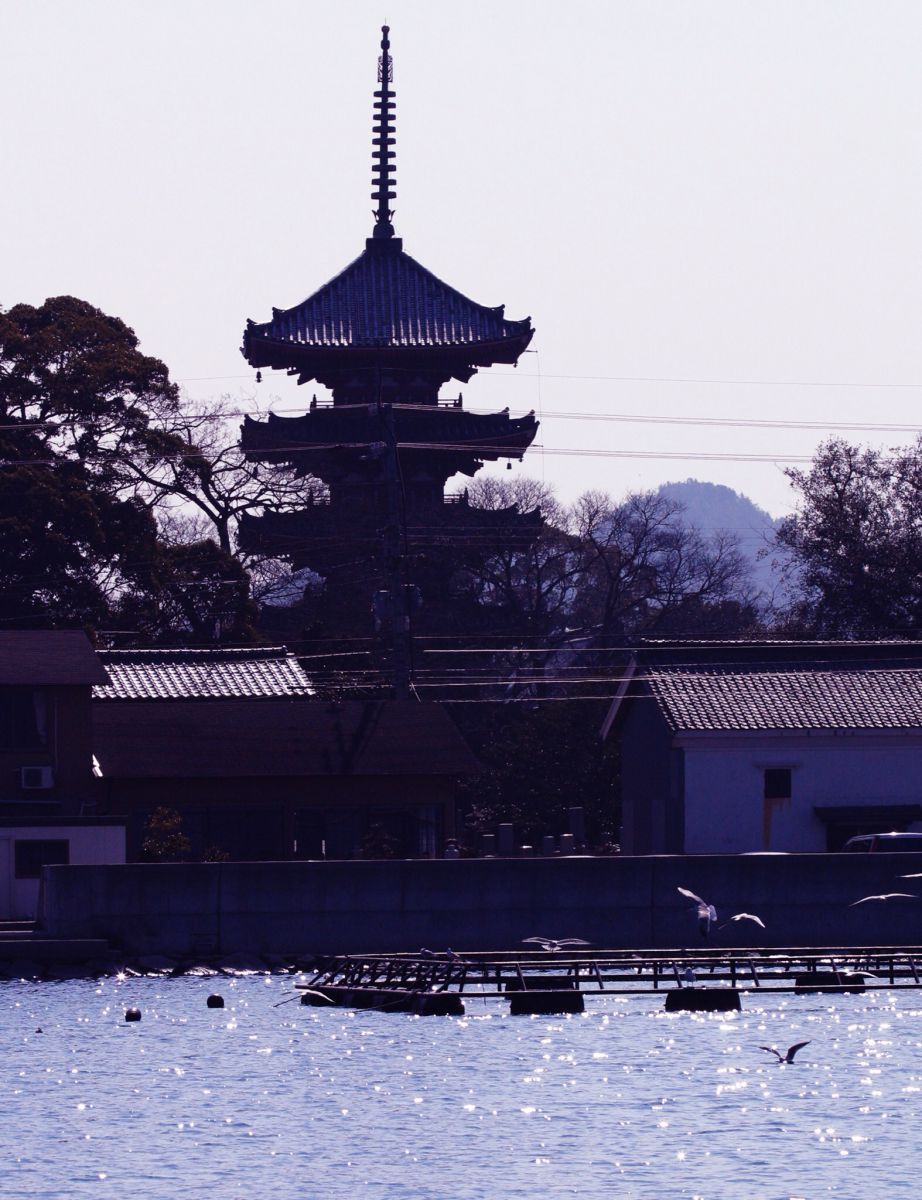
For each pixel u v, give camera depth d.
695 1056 85.56
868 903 117.69
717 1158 66.00
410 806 145.88
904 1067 82.69
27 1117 72.81
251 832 143.75
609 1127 70.81
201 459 190.25
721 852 141.62
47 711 137.50
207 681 156.00
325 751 144.75
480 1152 66.88
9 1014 97.44
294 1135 69.62
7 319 184.00
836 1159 65.81
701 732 141.00
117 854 123.00
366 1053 86.25
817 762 143.00
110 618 175.00
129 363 183.25
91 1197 61.12
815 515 196.88
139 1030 92.75
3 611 169.75
